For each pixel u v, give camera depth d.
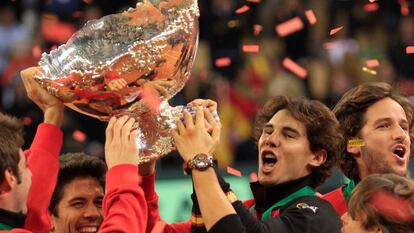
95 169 10.05
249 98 22.03
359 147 10.76
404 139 10.69
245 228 8.59
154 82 8.42
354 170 10.88
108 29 8.33
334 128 10.07
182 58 8.43
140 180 9.73
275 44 23.52
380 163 10.68
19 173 8.25
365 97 10.77
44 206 8.52
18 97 20.33
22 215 8.32
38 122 19.86
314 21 14.12
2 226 8.17
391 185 7.85
